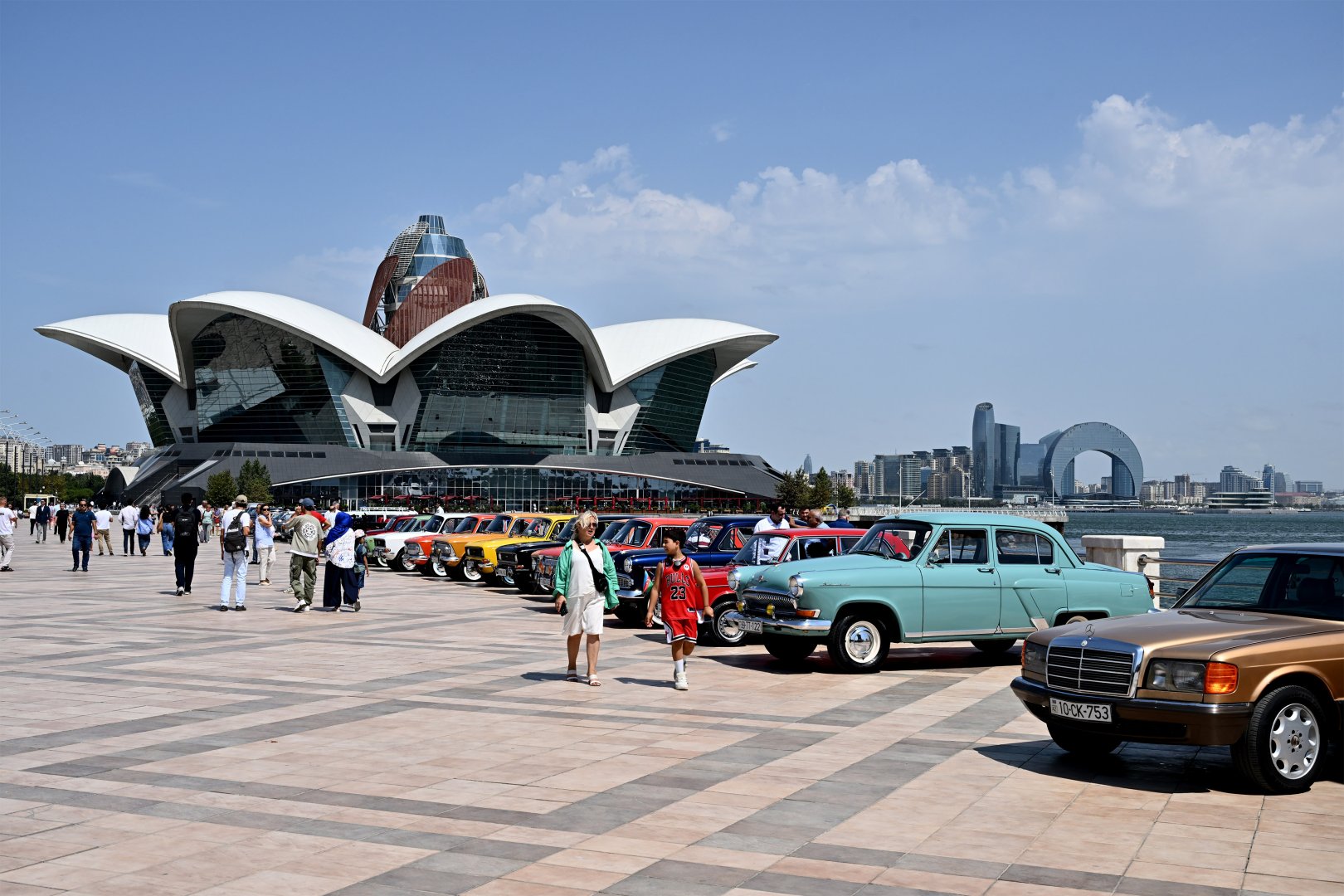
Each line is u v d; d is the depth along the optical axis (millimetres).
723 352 130250
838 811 8477
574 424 123062
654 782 9305
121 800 8656
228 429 120062
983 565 16297
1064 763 10133
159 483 110875
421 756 10250
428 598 27672
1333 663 9492
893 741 11039
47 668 15648
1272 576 10828
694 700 13383
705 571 19219
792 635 15578
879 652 15773
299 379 115875
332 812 8359
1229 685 9070
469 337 117125
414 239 147250
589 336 118438
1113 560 24344
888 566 15883
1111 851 7551
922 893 6699
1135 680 9398
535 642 18984
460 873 7000
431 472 110688
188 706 12727
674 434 131750
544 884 6797
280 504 107375
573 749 10570
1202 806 8734
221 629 20719
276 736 11102
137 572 37031
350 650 17766
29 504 166125
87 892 6605
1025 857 7410
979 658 17406
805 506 117625
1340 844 7750
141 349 120688
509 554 29531
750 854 7434
